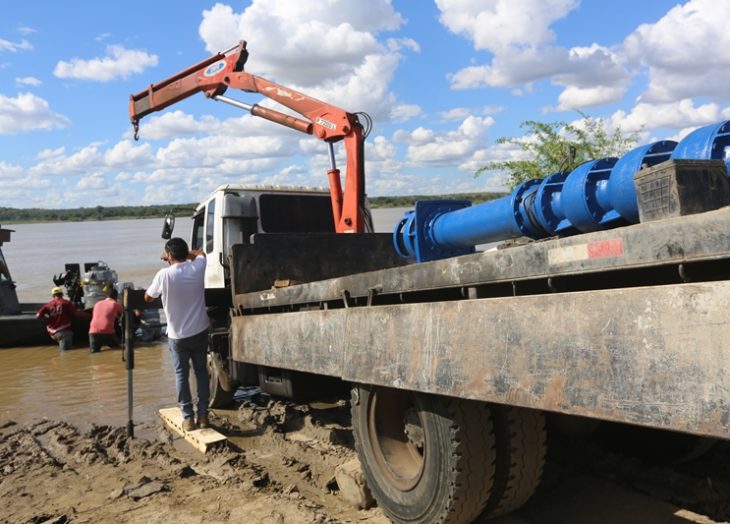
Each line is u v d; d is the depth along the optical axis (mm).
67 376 9016
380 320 3219
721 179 2365
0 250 13281
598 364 2105
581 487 3654
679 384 1872
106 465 4871
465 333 2656
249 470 4527
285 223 7434
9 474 4797
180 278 5602
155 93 9445
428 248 4375
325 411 6277
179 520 3686
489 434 2973
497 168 11469
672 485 3527
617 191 2861
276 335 4430
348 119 7238
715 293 1791
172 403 7109
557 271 2381
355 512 3746
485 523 3262
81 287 13891
